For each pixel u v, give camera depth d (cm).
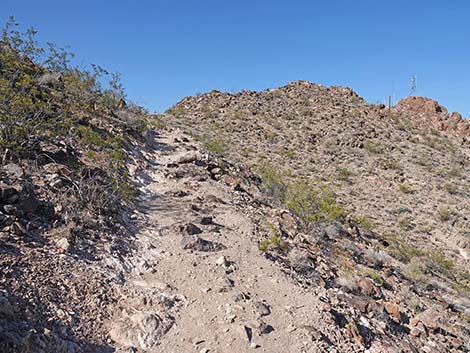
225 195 1182
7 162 741
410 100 5656
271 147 3256
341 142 3662
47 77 1317
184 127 3219
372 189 2706
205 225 902
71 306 505
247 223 981
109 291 570
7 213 602
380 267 1176
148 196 1024
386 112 5112
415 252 1598
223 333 544
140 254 707
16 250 546
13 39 1175
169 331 534
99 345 471
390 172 3103
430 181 3041
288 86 5700
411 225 2169
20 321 433
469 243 2023
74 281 550
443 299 1144
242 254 802
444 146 4169
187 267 704
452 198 2758
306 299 687
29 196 648
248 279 711
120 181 948
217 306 604
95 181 852
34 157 814
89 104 1451
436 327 820
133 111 2033
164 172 1243
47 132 950
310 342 560
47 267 546
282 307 645
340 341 597
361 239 1431
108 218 757
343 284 837
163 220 885
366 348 614
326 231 1255
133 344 491
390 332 717
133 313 543
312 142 3622
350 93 5644
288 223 1154
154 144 1700
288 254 894
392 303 824
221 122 3788
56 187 747
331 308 675
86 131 1099
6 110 793
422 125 4975
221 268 720
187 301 611
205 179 1260
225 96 4906
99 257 635
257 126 3781
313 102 5012
